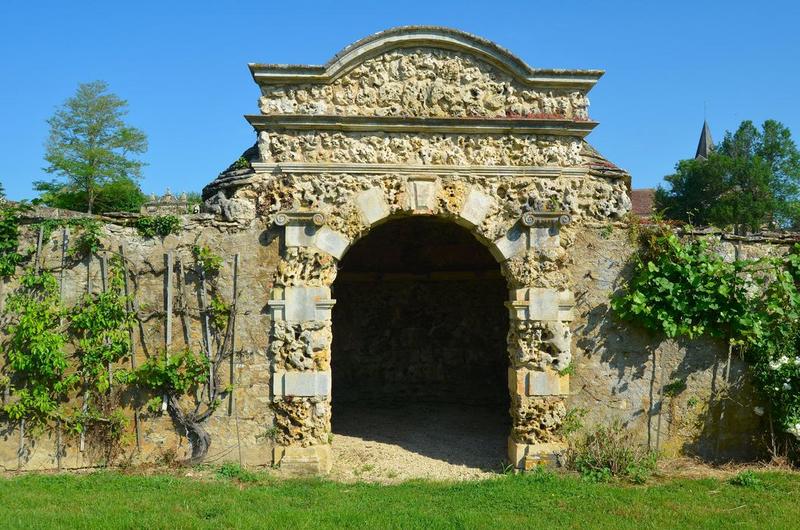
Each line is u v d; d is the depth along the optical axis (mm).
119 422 8961
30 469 8930
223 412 9102
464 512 7164
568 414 9344
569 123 9430
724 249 9633
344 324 15336
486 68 9539
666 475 8938
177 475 8695
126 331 8984
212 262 9070
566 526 6785
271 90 9312
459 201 9344
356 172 9242
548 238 9367
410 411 14141
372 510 7230
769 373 9297
